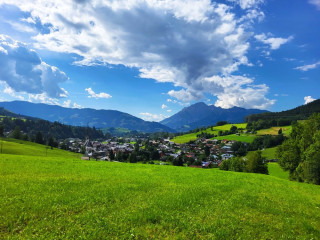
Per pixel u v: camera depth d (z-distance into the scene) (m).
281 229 12.27
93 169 28.33
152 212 12.76
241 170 95.62
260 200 18.02
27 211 11.59
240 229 11.72
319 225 13.66
